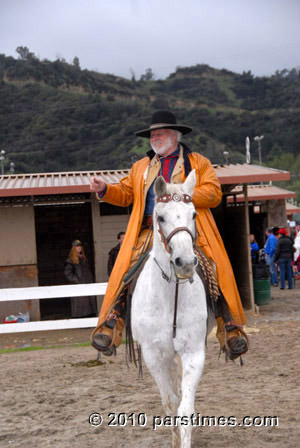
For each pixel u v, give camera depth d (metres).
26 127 106.44
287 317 12.91
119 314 4.79
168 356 4.36
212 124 124.25
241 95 164.38
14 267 13.80
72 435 5.09
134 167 5.12
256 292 15.04
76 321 11.19
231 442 4.65
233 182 12.94
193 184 4.10
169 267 4.11
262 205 23.62
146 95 155.50
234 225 14.96
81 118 108.38
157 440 4.77
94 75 158.50
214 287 4.62
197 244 4.77
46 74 134.88
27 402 6.43
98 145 98.94
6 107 114.12
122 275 4.79
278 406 5.72
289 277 18.86
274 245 20.17
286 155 99.75
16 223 13.85
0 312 13.47
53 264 18.48
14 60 140.00
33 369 8.56
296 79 156.62
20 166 88.19
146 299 4.34
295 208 30.62
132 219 4.93
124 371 8.09
